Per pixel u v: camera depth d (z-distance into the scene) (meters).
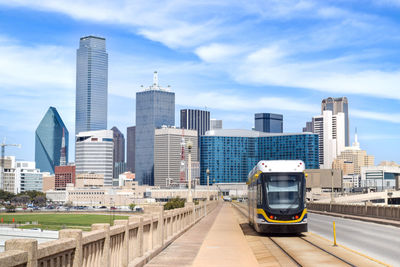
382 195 187.75
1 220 187.12
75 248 10.00
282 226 30.52
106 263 12.13
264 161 32.53
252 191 38.72
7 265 7.28
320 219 57.44
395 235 33.44
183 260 18.91
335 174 134.75
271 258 21.52
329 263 19.52
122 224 14.38
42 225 155.88
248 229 39.00
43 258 8.67
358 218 55.56
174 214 27.89
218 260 19.31
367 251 23.70
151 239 19.52
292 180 31.52
